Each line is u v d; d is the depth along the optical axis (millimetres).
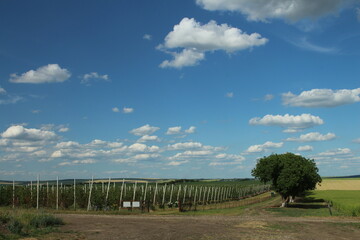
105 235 20203
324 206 63594
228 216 38562
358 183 141250
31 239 17484
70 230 21469
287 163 63562
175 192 62844
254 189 120312
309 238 22703
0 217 21719
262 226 27891
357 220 35688
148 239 19391
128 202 45156
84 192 46625
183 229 24469
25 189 47281
